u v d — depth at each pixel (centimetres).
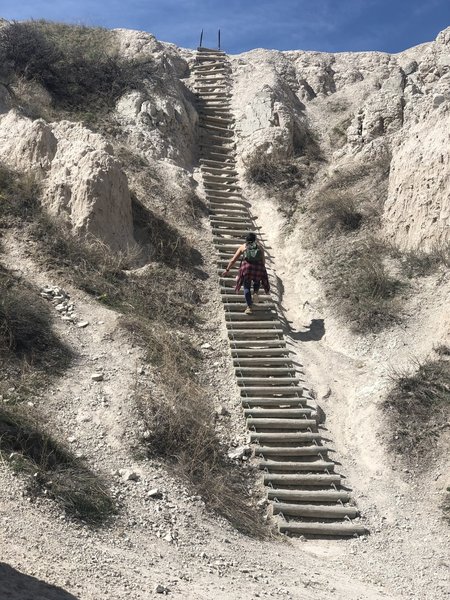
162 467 1012
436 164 1526
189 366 1268
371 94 2134
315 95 2292
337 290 1495
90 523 834
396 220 1580
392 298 1430
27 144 1572
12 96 1828
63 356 1176
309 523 1019
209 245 1630
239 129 2045
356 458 1172
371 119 1934
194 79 2223
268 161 1923
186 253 1555
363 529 1020
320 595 788
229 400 1233
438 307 1377
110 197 1483
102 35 2203
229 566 832
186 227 1658
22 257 1363
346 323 1421
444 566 959
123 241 1485
